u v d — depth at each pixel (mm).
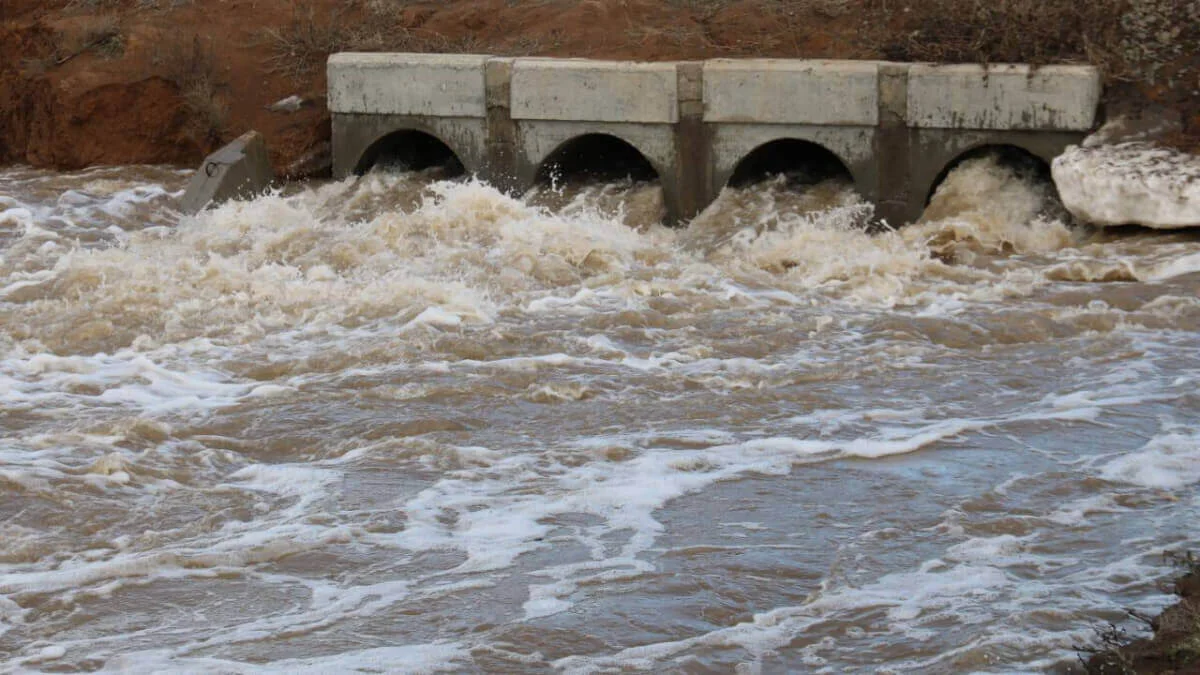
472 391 14586
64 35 25438
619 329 16531
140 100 24734
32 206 22484
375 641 9555
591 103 21766
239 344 16359
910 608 9797
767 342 15977
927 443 13039
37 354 15938
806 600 10039
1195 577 9867
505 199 20266
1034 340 15945
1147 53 20656
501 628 9672
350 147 23359
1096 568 10344
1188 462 12438
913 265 18594
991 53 21141
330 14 25922
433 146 24281
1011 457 12688
